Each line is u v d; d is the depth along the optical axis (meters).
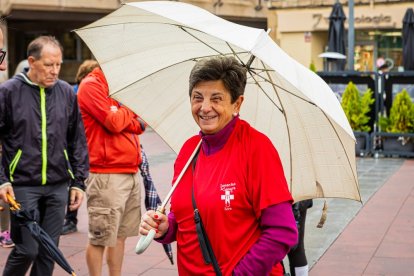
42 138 4.87
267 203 2.94
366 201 10.01
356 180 3.23
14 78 4.91
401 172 13.08
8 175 4.86
